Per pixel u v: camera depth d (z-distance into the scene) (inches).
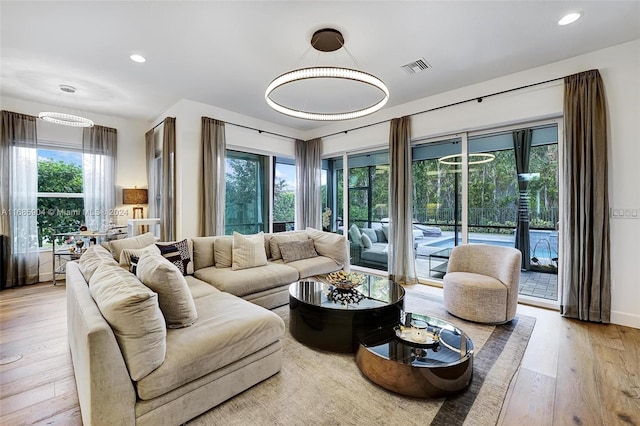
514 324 111.6
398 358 71.3
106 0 84.0
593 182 110.9
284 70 128.8
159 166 193.3
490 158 149.0
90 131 186.1
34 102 168.4
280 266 138.4
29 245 166.9
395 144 171.5
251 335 71.3
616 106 109.3
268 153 213.2
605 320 109.8
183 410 59.4
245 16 91.7
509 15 91.5
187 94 157.4
